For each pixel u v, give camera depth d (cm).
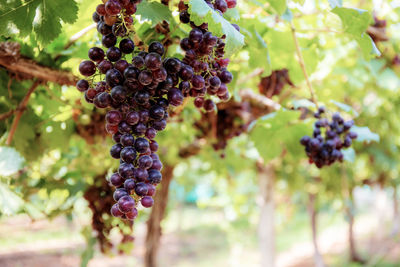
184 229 1748
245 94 309
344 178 644
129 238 301
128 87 133
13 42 191
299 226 1677
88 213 306
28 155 258
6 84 229
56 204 285
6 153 242
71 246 1213
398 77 356
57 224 1561
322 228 1548
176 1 164
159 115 138
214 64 158
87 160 307
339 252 1194
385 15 270
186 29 176
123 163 133
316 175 761
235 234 1027
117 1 131
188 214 2145
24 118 252
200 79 144
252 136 274
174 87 144
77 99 253
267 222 651
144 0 154
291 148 270
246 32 187
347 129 228
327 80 359
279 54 258
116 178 133
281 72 271
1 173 233
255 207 811
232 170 520
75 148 345
